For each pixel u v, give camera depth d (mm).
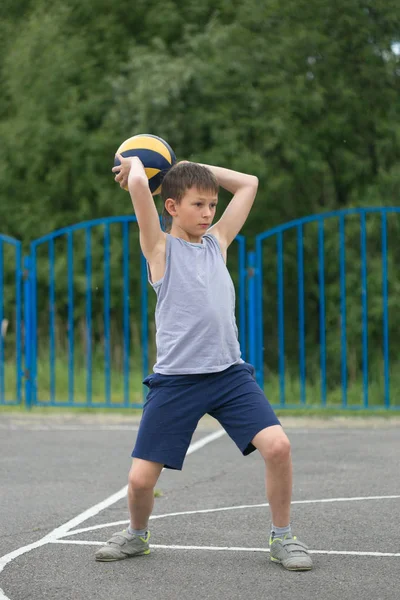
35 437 18938
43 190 35938
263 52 32250
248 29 32906
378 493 12852
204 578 8727
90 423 21422
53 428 20469
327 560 9328
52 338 23656
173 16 34281
